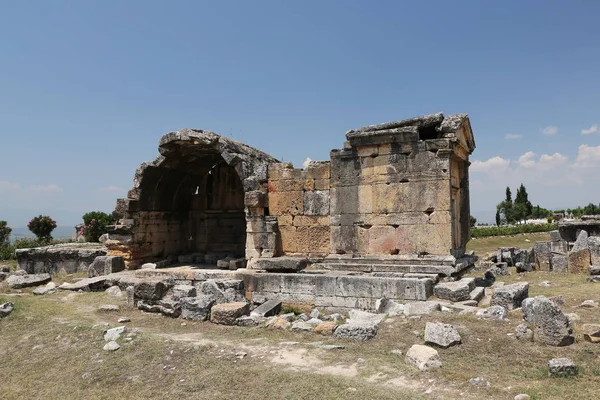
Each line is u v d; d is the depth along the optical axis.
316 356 8.37
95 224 31.62
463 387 6.63
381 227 14.64
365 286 12.70
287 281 13.94
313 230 15.88
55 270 21.09
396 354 8.26
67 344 10.13
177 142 17.83
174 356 8.82
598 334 8.00
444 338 8.20
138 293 13.48
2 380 8.69
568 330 7.89
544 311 8.06
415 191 14.20
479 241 41.41
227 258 19.84
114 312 13.16
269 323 10.84
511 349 7.85
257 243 16.20
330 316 11.93
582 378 6.65
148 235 19.83
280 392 6.86
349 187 15.24
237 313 11.54
